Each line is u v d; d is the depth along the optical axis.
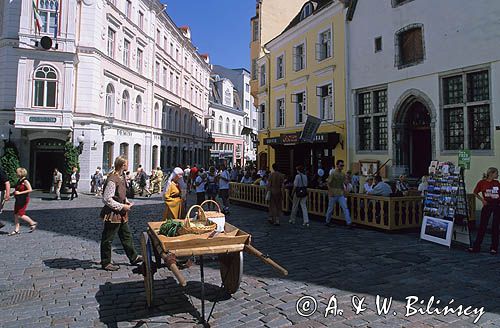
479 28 11.70
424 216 8.66
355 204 10.57
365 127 16.34
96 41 22.06
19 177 9.50
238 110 59.19
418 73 13.64
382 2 15.23
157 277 5.88
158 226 5.23
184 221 4.84
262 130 25.28
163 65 34.00
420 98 13.62
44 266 6.43
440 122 12.85
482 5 11.61
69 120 20.84
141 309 4.57
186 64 41.47
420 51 13.78
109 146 24.48
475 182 11.72
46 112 20.47
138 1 28.11
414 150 14.74
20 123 20.06
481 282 5.51
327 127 18.39
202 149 47.88
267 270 6.18
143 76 28.95
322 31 18.75
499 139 11.08
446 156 12.64
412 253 7.32
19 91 20.09
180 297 4.98
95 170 22.09
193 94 44.28
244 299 4.89
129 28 26.58
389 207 9.41
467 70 12.02
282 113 23.11
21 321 4.19
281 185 10.87
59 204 16.50
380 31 15.32
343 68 17.20
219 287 5.38
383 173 14.98
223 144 54.81
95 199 18.84
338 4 17.31
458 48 12.29
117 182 6.32
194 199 19.38
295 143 18.94
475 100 12.00
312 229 10.08
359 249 7.66
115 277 5.84
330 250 7.57
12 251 7.50
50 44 20.31
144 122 29.66
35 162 21.97
